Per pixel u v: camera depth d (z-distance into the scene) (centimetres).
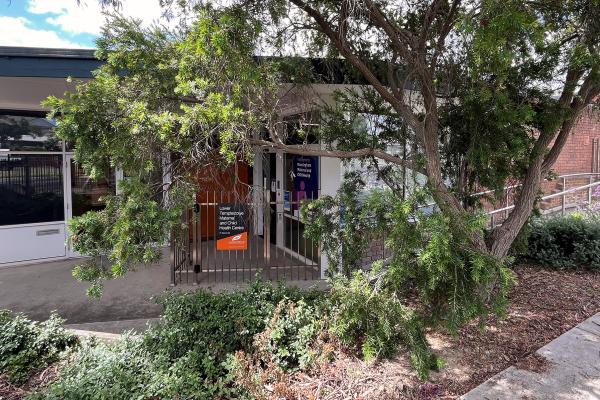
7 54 477
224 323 372
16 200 773
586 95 434
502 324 457
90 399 301
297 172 759
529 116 377
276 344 360
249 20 322
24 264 774
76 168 823
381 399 315
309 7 387
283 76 440
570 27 407
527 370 366
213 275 682
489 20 292
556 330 446
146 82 336
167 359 353
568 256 666
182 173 323
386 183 458
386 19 409
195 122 295
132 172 305
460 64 425
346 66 487
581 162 1150
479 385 342
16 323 405
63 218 816
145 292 605
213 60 308
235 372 323
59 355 384
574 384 346
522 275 623
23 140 778
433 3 413
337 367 349
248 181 833
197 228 645
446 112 459
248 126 324
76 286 636
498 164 462
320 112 483
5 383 351
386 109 484
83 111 300
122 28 347
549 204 1050
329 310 378
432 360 335
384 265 376
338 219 417
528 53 399
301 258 748
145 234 287
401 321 326
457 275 306
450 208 345
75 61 492
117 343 390
